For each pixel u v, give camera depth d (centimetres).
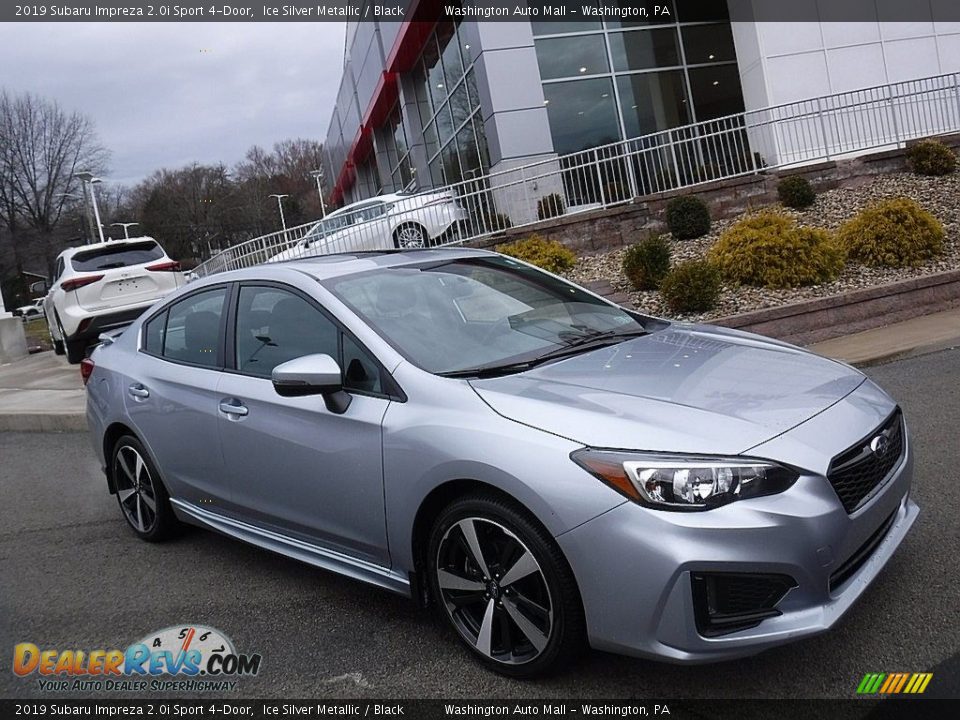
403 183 2961
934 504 405
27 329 3588
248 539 404
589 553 265
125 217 9069
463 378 321
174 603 402
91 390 500
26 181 5875
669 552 253
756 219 1015
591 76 1803
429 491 304
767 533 254
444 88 2133
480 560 299
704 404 291
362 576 348
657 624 259
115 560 471
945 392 596
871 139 1416
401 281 391
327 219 1501
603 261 1184
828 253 955
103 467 505
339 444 337
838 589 274
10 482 689
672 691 283
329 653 338
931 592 324
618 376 318
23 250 5878
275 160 10325
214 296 429
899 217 982
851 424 290
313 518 359
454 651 327
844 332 841
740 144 1345
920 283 854
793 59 1805
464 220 1344
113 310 1207
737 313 886
